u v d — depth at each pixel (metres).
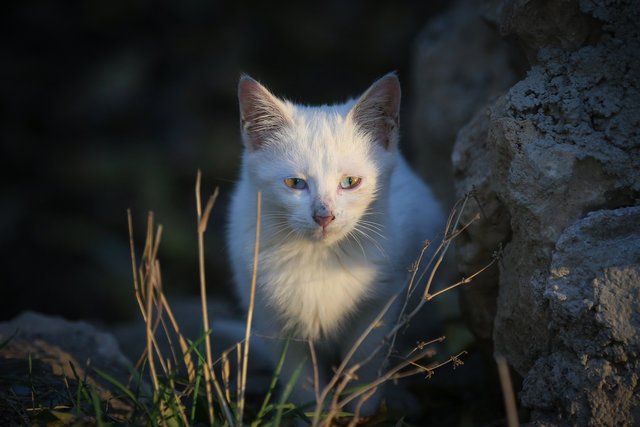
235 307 5.75
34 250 7.45
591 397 2.54
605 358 2.52
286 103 3.74
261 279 3.49
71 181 7.85
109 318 6.94
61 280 7.25
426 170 5.74
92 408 2.99
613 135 2.77
